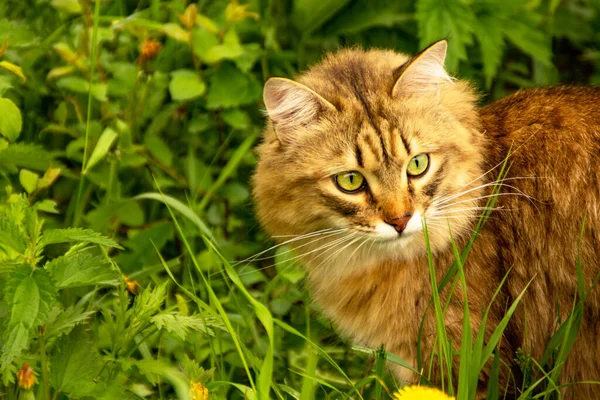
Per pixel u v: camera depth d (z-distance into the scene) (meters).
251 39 7.05
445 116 4.85
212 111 6.78
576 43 7.51
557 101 5.14
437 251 4.91
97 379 4.21
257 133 6.57
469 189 4.89
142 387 4.91
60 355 4.05
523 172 4.95
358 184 4.75
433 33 6.58
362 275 5.05
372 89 4.85
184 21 6.28
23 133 6.54
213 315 4.50
